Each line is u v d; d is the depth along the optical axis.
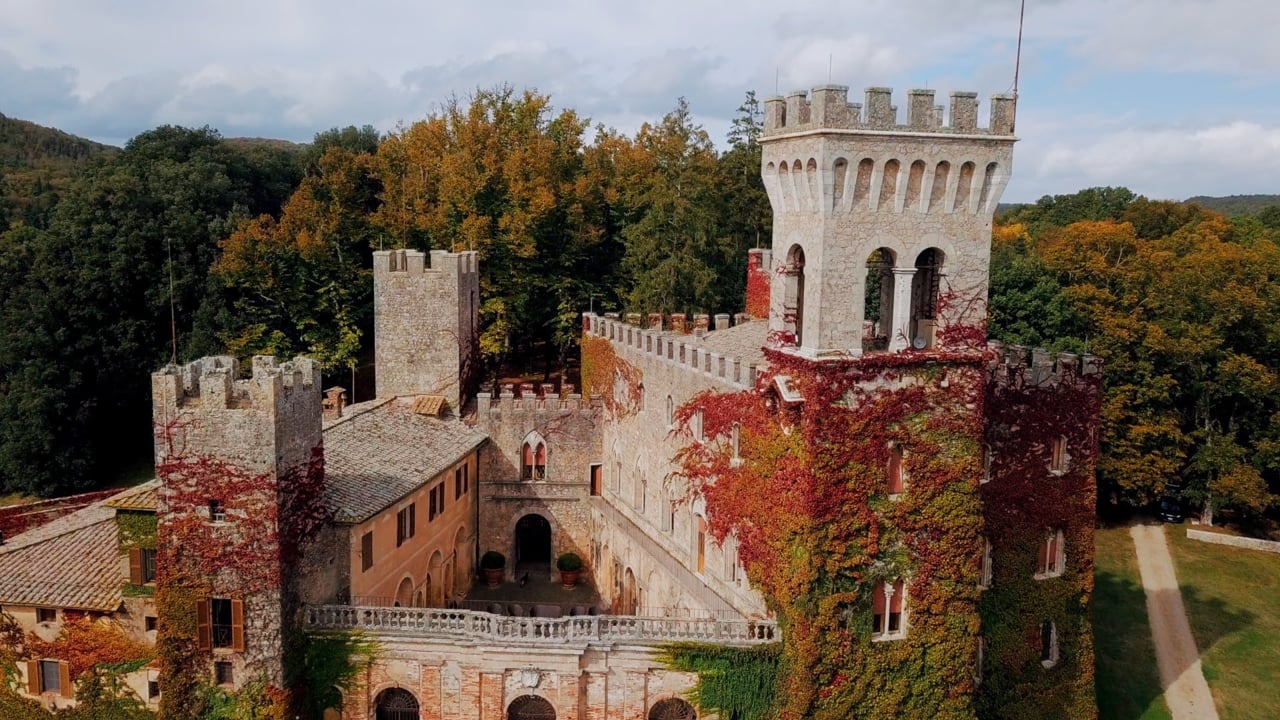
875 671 43.38
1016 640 51.56
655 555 57.00
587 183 93.12
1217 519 92.44
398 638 46.19
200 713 44.84
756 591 46.59
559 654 45.38
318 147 124.44
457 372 70.44
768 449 44.38
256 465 43.47
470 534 68.25
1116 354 85.38
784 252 44.03
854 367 41.50
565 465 70.00
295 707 45.50
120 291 87.44
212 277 90.06
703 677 45.34
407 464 58.28
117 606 45.75
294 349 90.00
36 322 82.94
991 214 42.78
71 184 118.12
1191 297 89.00
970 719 44.91
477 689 46.00
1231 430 90.00
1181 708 57.53
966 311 43.06
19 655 46.94
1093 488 53.06
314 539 47.09
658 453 58.06
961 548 43.91
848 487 42.06
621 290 91.94
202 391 43.41
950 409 43.12
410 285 70.12
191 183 97.19
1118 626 67.69
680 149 98.81
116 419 88.69
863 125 40.12
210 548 44.06
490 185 89.62
